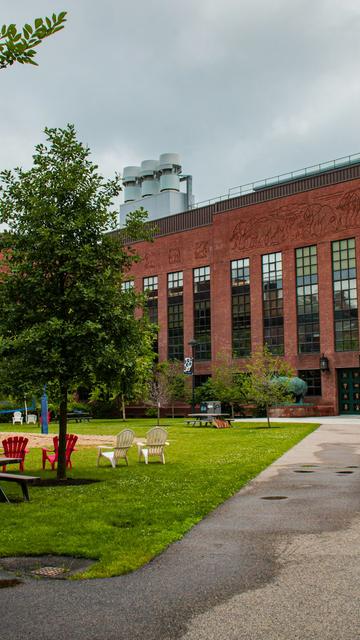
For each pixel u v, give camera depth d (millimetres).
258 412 50219
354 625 5348
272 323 57219
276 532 8789
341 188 53531
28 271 14328
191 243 65000
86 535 8594
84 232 14672
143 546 7965
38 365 14086
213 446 23250
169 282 66812
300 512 10188
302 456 19047
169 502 11047
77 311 14289
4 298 14445
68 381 14203
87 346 14188
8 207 14570
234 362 58500
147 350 16078
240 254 60000
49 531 8867
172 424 43312
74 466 17922
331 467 16234
